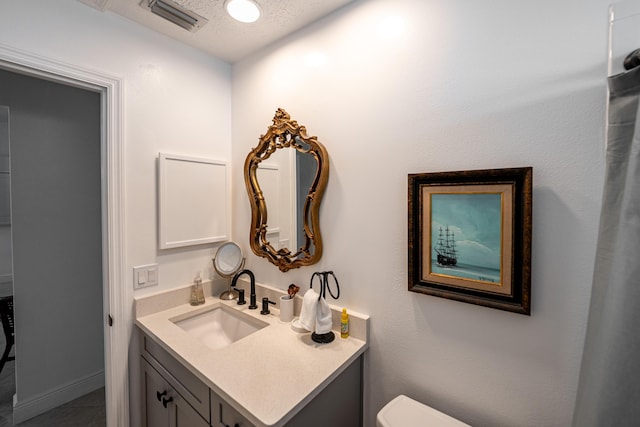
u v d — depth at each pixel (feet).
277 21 4.65
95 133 6.81
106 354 4.75
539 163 2.88
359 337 4.10
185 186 5.35
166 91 5.16
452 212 3.34
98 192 6.88
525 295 2.88
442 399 3.50
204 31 4.95
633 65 2.13
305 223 4.66
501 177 3.00
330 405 3.54
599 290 2.15
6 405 6.30
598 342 2.02
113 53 4.54
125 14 4.58
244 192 5.89
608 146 2.18
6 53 3.62
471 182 3.20
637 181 1.83
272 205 5.22
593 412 1.94
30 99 5.95
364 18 4.08
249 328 5.01
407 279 3.75
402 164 3.76
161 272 5.17
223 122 5.99
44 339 6.22
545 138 2.85
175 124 5.28
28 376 6.03
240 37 5.12
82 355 6.72
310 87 4.69
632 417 1.75
